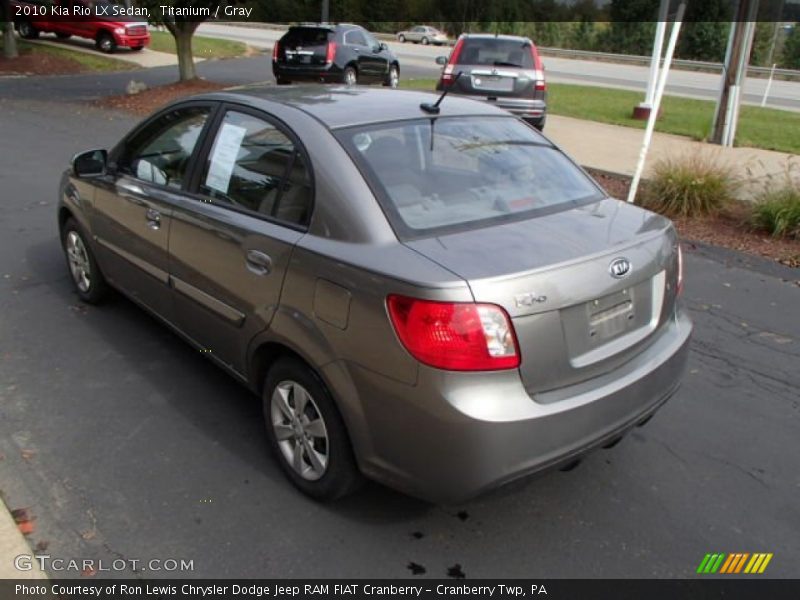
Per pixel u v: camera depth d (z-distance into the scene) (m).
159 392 3.96
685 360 3.24
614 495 3.25
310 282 2.84
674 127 14.37
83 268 5.02
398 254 2.64
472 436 2.46
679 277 3.29
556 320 2.61
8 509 2.99
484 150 3.40
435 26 54.06
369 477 2.81
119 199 4.27
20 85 18.23
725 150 11.88
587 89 23.08
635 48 46.31
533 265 2.59
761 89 28.92
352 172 2.92
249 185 3.34
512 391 2.52
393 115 3.36
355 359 2.67
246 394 3.97
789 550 2.94
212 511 3.03
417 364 2.48
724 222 7.71
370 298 2.60
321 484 3.02
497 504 3.15
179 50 17.61
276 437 3.22
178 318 3.91
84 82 19.45
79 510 3.00
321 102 3.45
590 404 2.67
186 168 3.77
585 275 2.69
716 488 3.32
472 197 3.07
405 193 2.93
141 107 15.06
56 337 4.58
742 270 6.34
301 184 3.06
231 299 3.32
